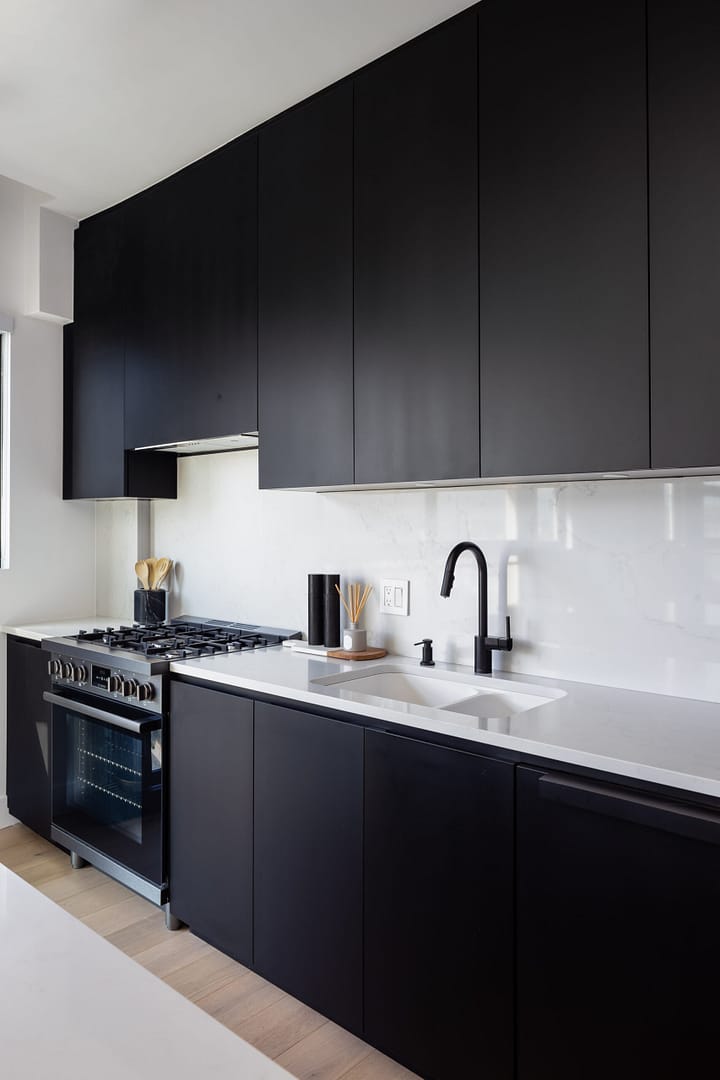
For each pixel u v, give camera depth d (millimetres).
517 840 1436
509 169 1724
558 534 1998
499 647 2047
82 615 3527
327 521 2611
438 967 1572
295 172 2250
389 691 2197
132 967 672
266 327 2330
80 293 3221
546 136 1659
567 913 1364
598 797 1303
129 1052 548
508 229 1724
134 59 2031
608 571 1902
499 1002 1466
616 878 1300
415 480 1915
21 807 3076
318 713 1856
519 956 1436
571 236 1613
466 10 1812
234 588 2979
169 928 2318
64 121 2357
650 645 1830
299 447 2219
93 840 2600
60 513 3422
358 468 2049
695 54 1442
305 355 2205
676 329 1462
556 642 2000
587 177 1590
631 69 1526
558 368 1633
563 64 1633
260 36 1922
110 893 2578
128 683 2367
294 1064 1740
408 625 2361
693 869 1210
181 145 2512
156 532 3344
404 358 1938
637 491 1852
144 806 2350
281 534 2783
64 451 3393
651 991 1256
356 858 1735
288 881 1903
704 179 1429
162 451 3066
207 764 2143
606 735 1456
